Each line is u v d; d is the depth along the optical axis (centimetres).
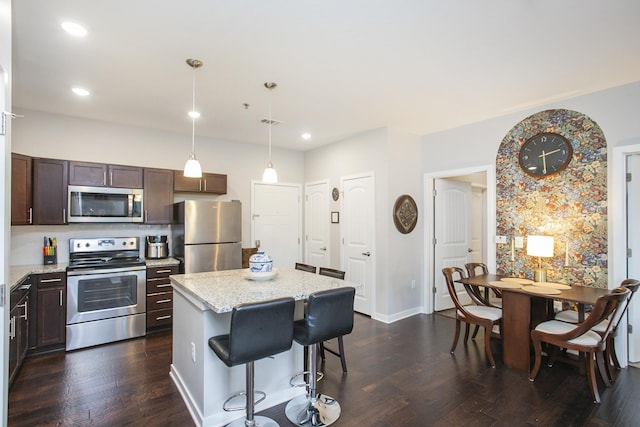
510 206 386
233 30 221
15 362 274
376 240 455
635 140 302
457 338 339
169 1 190
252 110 378
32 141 378
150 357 324
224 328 228
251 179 540
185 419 225
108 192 390
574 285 325
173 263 405
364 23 213
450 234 503
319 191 561
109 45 238
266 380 246
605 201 319
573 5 195
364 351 340
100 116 399
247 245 535
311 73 285
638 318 308
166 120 414
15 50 243
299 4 194
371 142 464
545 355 324
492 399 250
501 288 312
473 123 423
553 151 351
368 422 221
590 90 323
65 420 222
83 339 346
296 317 278
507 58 260
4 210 149
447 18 208
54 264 373
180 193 476
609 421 222
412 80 299
